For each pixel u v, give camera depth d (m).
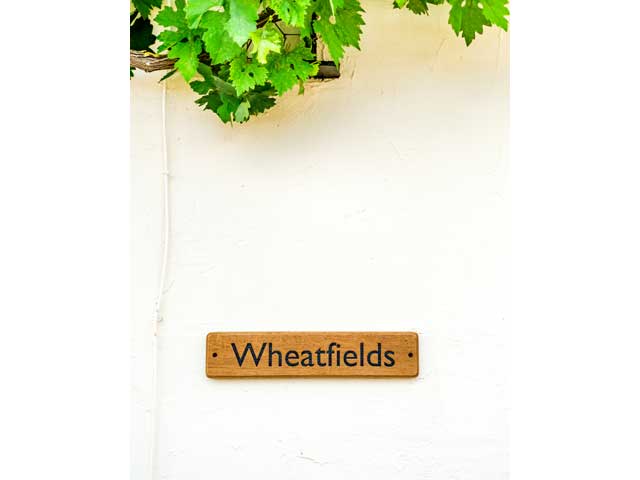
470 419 1.21
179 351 1.21
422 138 1.22
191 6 0.98
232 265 1.22
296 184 1.22
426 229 1.22
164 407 1.20
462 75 1.22
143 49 1.17
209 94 1.14
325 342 1.20
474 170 1.22
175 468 1.20
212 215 1.22
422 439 1.21
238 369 1.19
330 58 1.21
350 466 1.20
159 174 1.22
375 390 1.21
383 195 1.22
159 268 1.21
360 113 1.22
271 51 1.07
